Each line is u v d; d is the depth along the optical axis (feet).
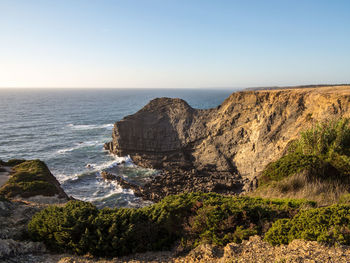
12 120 386.11
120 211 38.83
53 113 485.15
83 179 152.25
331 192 45.16
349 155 58.03
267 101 169.07
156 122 218.38
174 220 37.52
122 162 188.85
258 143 152.76
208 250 28.35
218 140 185.57
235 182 144.97
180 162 184.24
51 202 78.43
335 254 21.25
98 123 382.42
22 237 37.96
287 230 26.45
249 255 24.41
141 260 30.73
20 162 126.21
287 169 58.39
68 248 34.09
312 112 127.34
